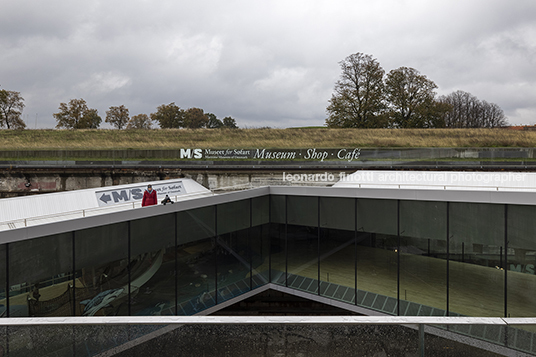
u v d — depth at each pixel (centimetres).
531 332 263
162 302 1387
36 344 274
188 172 3400
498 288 1288
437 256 1373
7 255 1042
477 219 1305
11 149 4119
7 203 1806
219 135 5712
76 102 7631
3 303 1038
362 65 6112
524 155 3644
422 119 6303
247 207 1655
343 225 1549
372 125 6138
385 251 1463
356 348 276
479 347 267
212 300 1548
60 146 5138
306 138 5559
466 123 8462
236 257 1627
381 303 1480
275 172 3406
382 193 1456
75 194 2055
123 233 1276
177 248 1426
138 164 3769
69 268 1156
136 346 280
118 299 1270
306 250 1648
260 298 1938
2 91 6975
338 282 1570
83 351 278
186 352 280
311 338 277
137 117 9331
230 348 279
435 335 271
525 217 1242
